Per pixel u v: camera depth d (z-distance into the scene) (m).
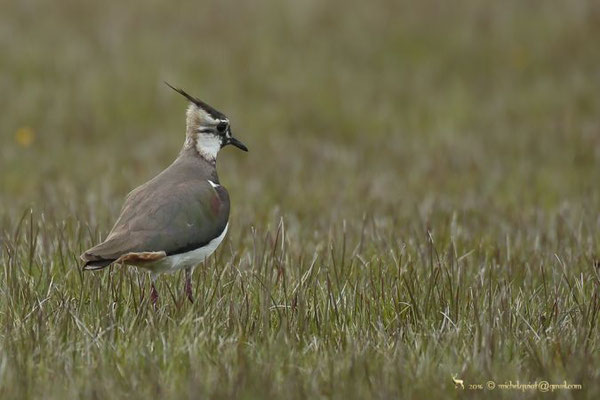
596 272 11.61
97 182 18.36
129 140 22.77
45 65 26.23
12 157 20.88
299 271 11.34
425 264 11.70
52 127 23.16
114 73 26.06
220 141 11.38
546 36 29.03
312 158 21.38
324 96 25.73
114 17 29.62
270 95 25.70
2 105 23.98
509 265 12.14
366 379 8.68
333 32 29.52
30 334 9.39
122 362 9.02
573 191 18.69
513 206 16.86
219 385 8.51
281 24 29.81
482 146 22.30
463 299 10.84
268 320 10.05
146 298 10.39
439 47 28.69
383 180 19.09
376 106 25.36
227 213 10.86
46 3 30.30
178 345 9.25
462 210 15.86
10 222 13.77
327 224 14.69
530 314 10.57
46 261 11.53
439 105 25.50
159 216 10.25
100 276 11.06
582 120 24.50
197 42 28.39
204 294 10.65
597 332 10.05
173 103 24.83
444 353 9.39
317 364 9.05
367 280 11.32
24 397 8.26
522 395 8.56
